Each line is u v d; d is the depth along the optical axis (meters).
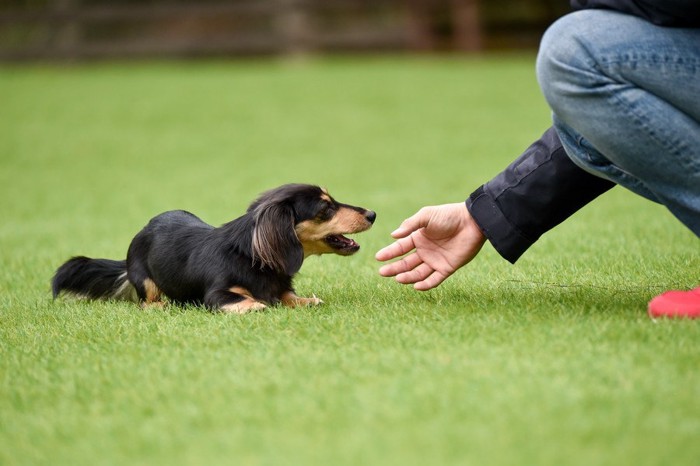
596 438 3.40
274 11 29.66
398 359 4.36
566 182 5.09
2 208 11.69
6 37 32.00
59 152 16.64
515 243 5.21
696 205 4.52
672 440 3.35
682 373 3.96
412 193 11.39
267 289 5.97
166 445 3.59
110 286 6.73
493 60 28.23
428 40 30.16
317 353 4.55
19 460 3.55
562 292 5.70
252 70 27.50
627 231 7.99
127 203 11.68
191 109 21.23
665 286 5.68
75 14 29.53
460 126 17.61
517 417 3.62
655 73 4.39
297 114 20.23
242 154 15.81
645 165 4.54
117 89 24.50
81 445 3.65
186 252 6.25
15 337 5.29
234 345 4.79
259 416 3.79
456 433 3.52
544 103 19.78
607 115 4.48
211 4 31.88
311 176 13.20
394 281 6.46
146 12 29.33
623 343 4.40
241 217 6.16
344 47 29.94
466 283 6.20
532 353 4.35
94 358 4.71
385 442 3.49
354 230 6.24
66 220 10.65
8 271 7.75
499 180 5.24
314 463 3.36
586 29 4.47
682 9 4.31
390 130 17.64
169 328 5.25
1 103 22.69
